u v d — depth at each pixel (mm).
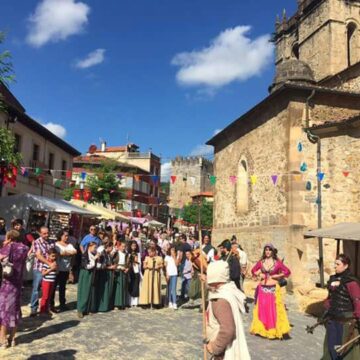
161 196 63344
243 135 19859
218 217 22469
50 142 26969
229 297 3600
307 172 15641
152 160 59688
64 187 29391
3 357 6176
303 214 15344
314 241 15188
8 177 13109
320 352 7289
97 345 7043
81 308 9242
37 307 9125
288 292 14789
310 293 11570
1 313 6652
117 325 8602
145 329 8367
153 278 10859
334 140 15758
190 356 6688
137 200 51562
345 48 24109
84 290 9352
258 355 6898
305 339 8172
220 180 22484
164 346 7184
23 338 7266
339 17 24172
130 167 50656
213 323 3617
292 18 28297
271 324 8008
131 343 7273
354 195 15602
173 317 9797
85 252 9578
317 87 15812
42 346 6828
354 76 21047
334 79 22391
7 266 6652
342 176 15664
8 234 6887
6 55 11000
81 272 9469
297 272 14906
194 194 62562
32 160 24062
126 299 10930
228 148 21703
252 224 18328
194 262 10766
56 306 10047
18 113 21062
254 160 18547
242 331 3617
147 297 10742
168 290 11266
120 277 10664
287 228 15352
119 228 25688
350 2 24422
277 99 16781
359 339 5211
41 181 24375
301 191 15469
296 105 15945
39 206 13844
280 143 16438
